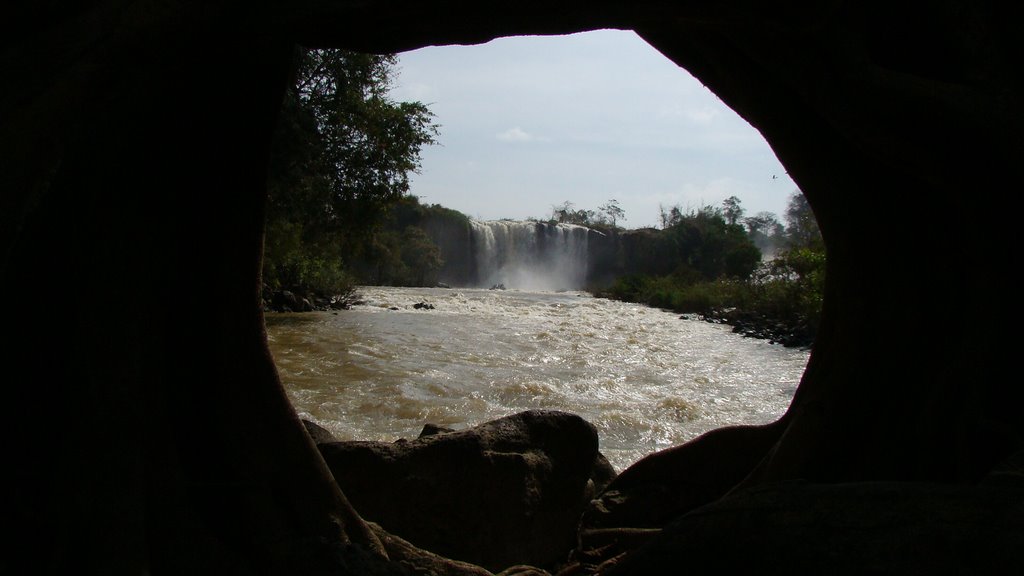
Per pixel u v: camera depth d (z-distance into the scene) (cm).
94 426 264
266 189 354
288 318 2292
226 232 338
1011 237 308
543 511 454
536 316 2638
